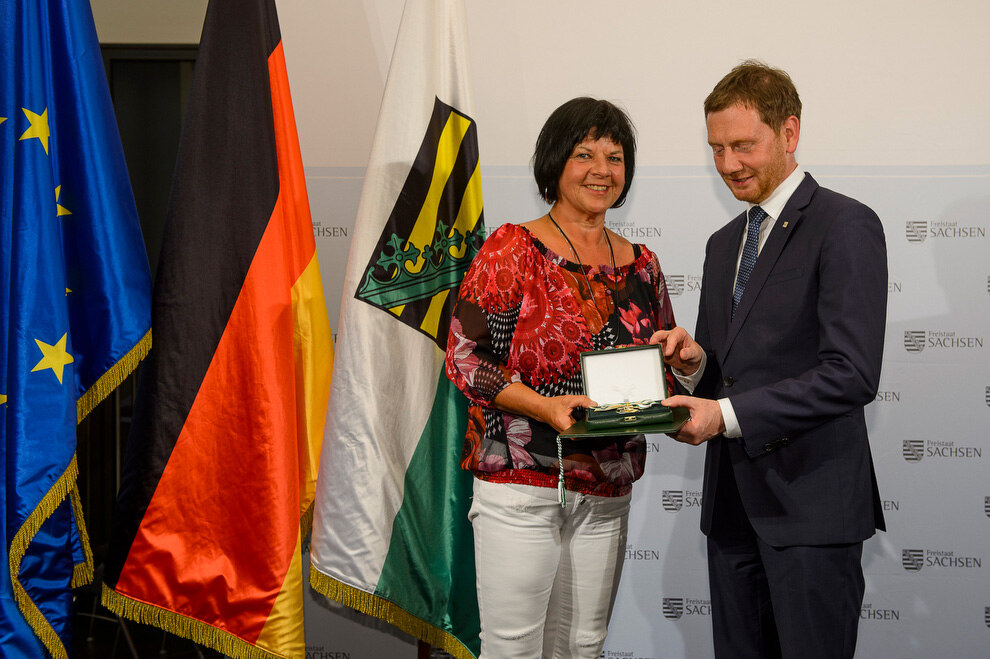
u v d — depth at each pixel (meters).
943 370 2.51
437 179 2.25
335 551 2.07
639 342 1.87
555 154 1.91
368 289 2.17
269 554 2.04
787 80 1.80
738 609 1.87
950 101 2.51
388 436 2.13
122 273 2.09
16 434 1.91
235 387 2.11
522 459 1.78
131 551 2.06
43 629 1.94
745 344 1.77
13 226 1.97
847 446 1.71
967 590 2.50
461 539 2.19
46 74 2.05
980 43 2.50
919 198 2.52
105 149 2.10
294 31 2.61
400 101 2.25
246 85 2.18
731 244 1.96
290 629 2.03
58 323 1.98
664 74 2.57
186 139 2.16
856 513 1.68
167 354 2.11
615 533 1.88
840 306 1.65
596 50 2.58
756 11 2.54
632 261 2.00
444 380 2.23
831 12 2.53
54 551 2.04
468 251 2.25
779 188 1.83
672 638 2.58
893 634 2.52
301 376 2.24
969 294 2.50
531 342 1.82
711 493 1.88
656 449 2.58
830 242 1.69
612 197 1.92
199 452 2.09
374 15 2.59
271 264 2.13
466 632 2.17
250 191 2.16
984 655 2.49
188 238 2.13
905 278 2.52
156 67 2.94
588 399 1.66
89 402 2.08
